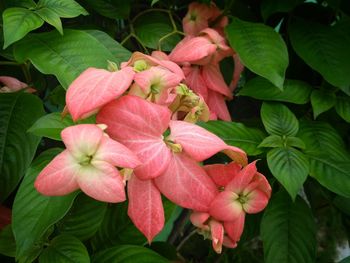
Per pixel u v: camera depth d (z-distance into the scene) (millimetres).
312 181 602
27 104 429
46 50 410
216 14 562
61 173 300
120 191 295
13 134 412
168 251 529
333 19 600
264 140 481
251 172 357
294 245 487
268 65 481
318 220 772
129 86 346
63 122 382
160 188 348
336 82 503
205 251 779
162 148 336
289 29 552
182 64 509
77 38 418
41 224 346
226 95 525
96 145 299
